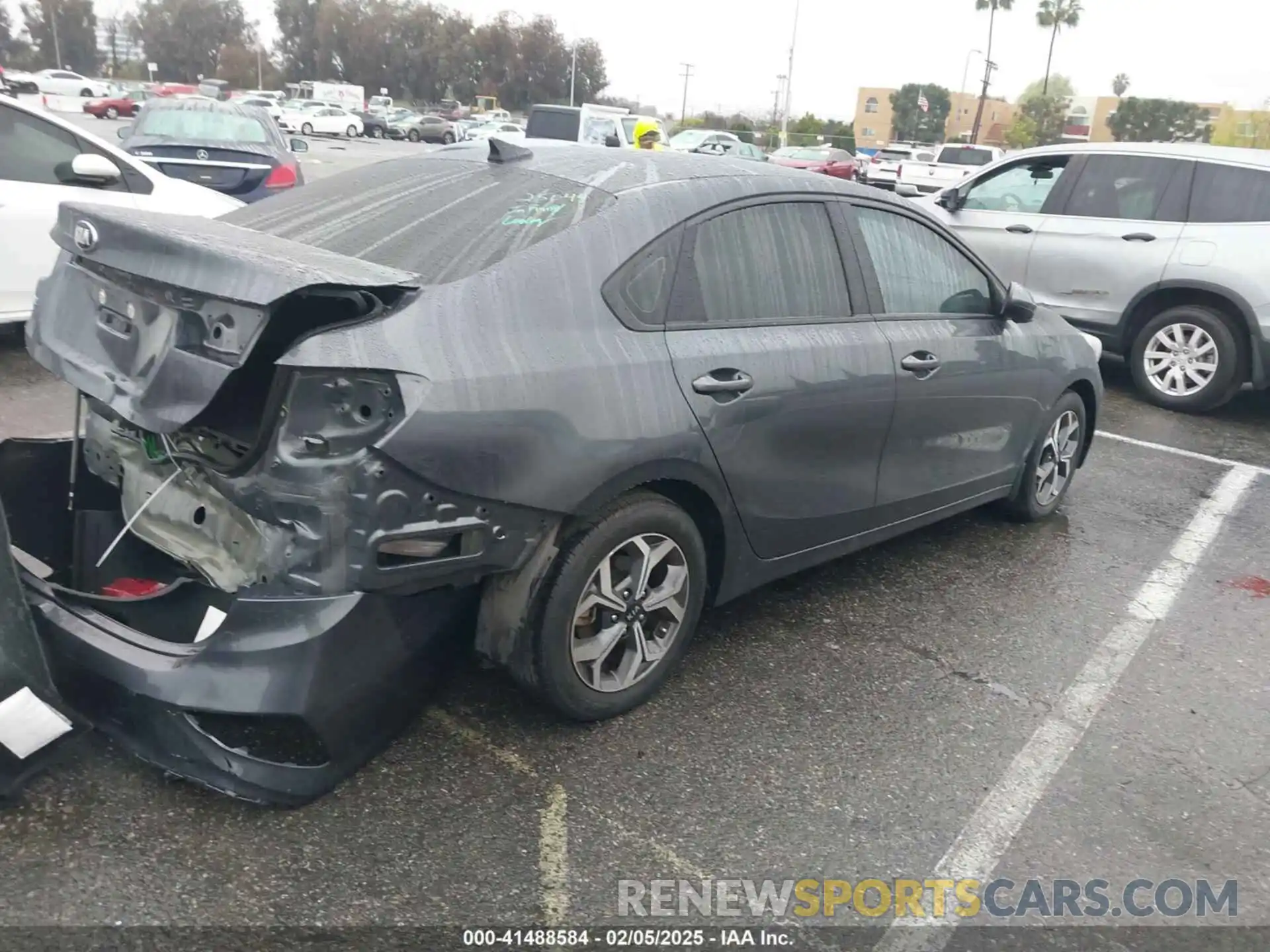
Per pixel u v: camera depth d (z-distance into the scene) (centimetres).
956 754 328
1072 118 8494
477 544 266
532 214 309
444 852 263
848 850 280
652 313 308
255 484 245
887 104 8231
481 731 314
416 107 9019
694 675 358
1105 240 818
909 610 425
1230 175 777
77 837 256
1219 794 320
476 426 255
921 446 415
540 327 279
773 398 335
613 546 300
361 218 322
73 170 623
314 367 237
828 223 374
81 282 292
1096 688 377
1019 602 444
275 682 246
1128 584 471
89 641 262
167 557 317
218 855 255
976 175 903
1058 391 500
